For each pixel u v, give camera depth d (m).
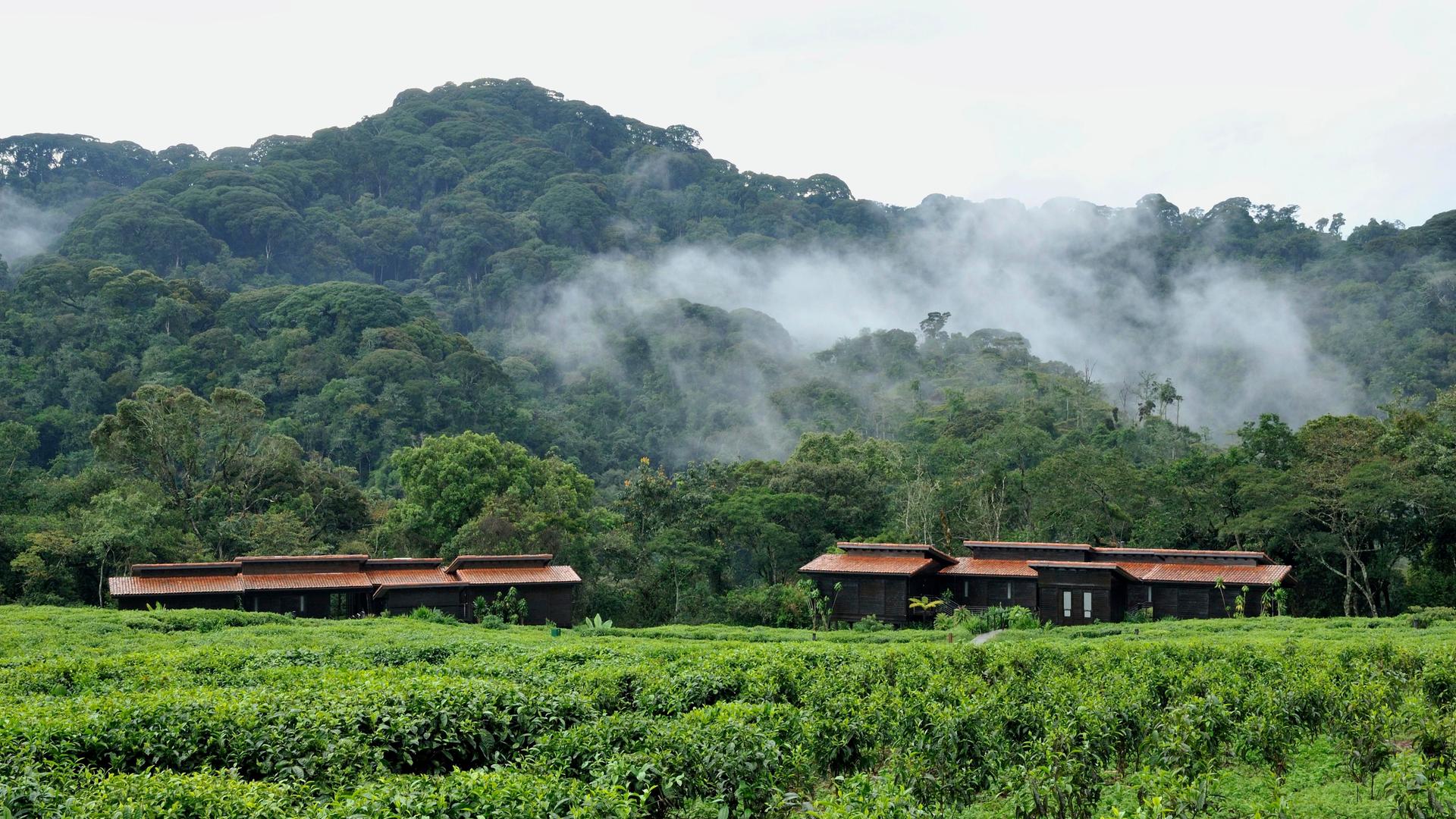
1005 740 20.89
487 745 22.06
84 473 85.81
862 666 30.06
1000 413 134.75
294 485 92.69
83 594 72.62
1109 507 78.06
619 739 20.64
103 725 19.81
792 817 18.59
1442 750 20.59
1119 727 21.75
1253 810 17.23
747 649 35.06
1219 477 76.31
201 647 37.97
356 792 15.78
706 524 81.94
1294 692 23.25
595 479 164.12
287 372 153.38
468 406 156.00
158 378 139.25
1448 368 193.00
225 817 15.18
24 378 141.50
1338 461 70.56
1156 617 62.41
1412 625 50.53
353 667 34.66
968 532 90.00
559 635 52.06
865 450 108.69
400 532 82.88
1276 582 59.44
